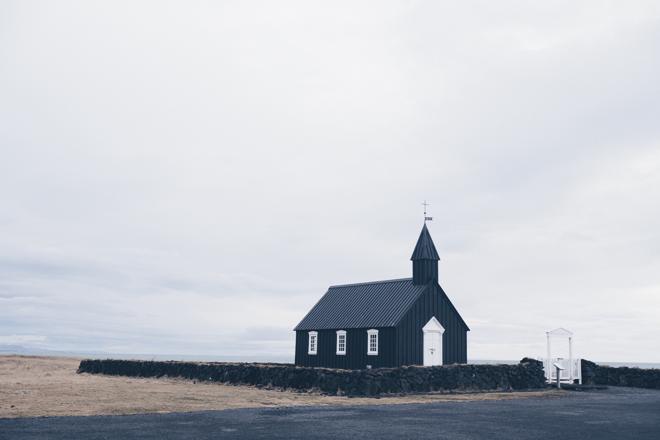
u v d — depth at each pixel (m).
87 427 16.72
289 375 31.91
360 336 44.72
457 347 45.47
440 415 20.89
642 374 39.41
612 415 21.34
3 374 44.50
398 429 17.11
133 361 45.16
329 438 15.23
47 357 95.88
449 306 45.75
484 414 21.33
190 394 27.89
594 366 42.00
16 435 15.14
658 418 20.48
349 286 52.25
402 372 30.88
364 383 29.02
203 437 15.12
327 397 27.89
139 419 18.70
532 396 30.08
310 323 50.06
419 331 43.38
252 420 18.78
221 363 39.78
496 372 34.38
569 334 39.47
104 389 29.95
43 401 23.41
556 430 17.27
